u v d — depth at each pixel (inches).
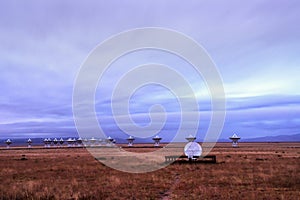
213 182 975.0
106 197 748.6
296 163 1621.6
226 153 3002.0
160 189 863.7
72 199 722.8
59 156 2851.9
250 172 1233.4
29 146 7751.0
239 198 708.7
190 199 706.8
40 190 850.8
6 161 2174.0
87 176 1206.3
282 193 772.6
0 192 815.1
